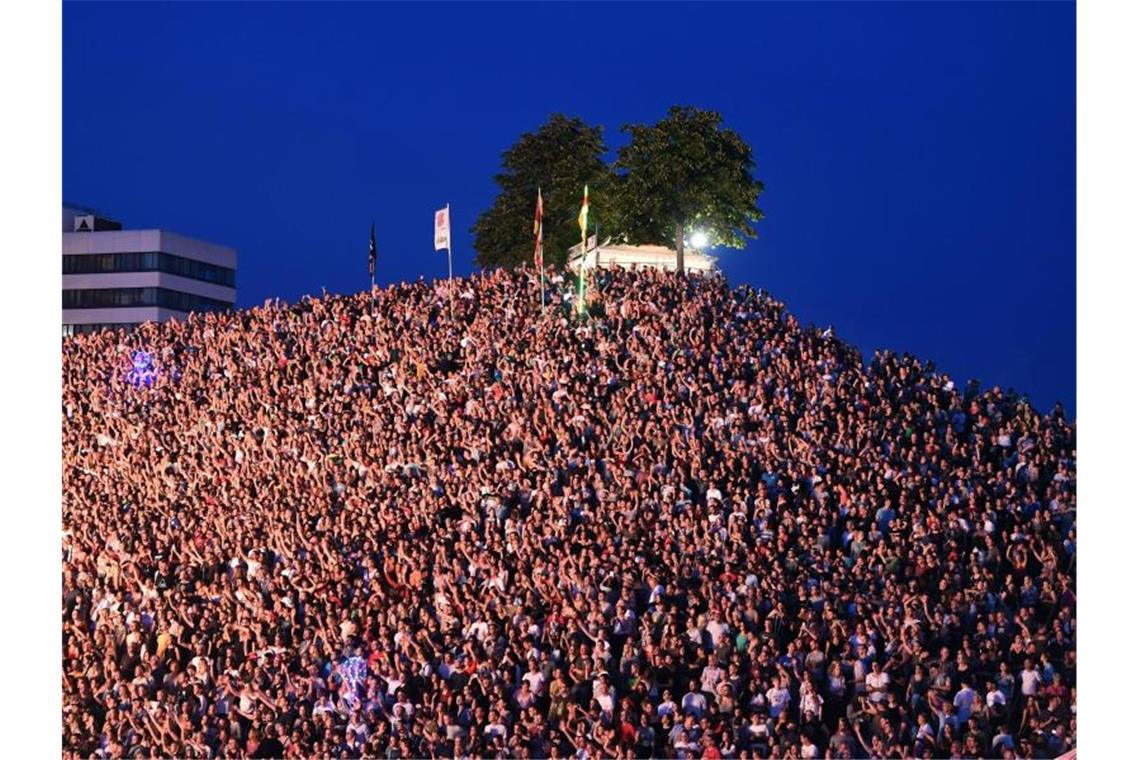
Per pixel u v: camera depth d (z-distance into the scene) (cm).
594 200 6291
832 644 2408
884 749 2194
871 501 2914
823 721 2319
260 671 2694
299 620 2933
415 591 2877
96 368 5125
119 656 3045
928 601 2528
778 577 2605
